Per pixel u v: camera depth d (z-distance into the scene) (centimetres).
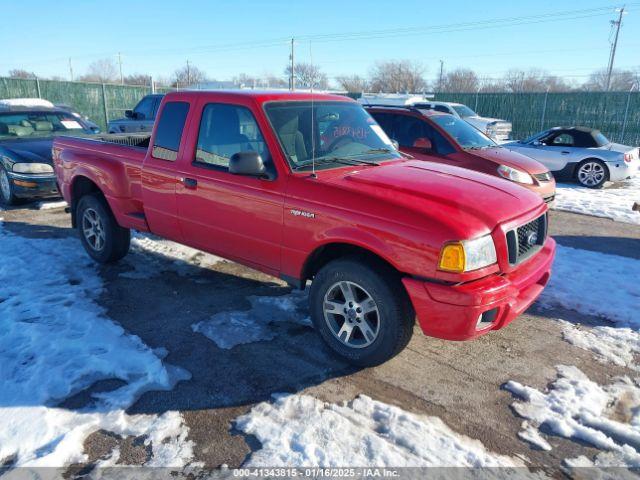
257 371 365
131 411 317
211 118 439
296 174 384
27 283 517
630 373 370
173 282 529
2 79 2070
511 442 296
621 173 1182
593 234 772
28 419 304
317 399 333
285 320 444
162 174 476
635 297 504
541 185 775
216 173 429
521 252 364
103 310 458
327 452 282
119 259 582
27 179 809
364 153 447
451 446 289
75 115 1039
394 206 335
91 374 353
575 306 484
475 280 322
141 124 1334
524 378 362
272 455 280
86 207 573
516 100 2752
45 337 401
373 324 368
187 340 407
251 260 427
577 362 384
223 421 310
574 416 319
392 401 332
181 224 474
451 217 323
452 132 814
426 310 322
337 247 372
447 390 346
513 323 448
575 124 2603
